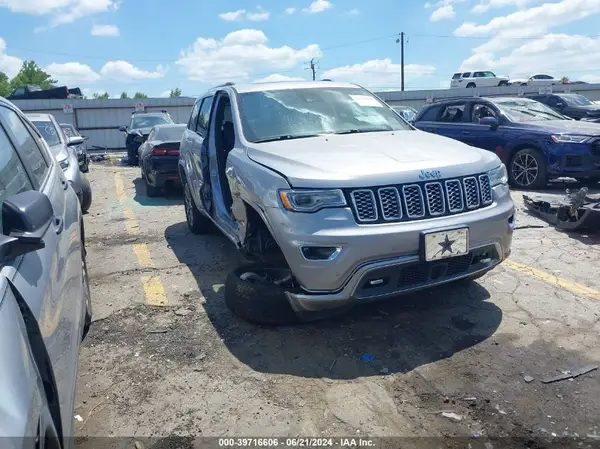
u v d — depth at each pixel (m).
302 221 3.38
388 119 5.09
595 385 3.11
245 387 3.22
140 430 2.87
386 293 3.47
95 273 5.46
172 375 3.39
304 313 3.70
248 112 4.77
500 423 2.81
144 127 17.66
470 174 3.71
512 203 4.00
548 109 10.49
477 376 3.24
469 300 4.34
